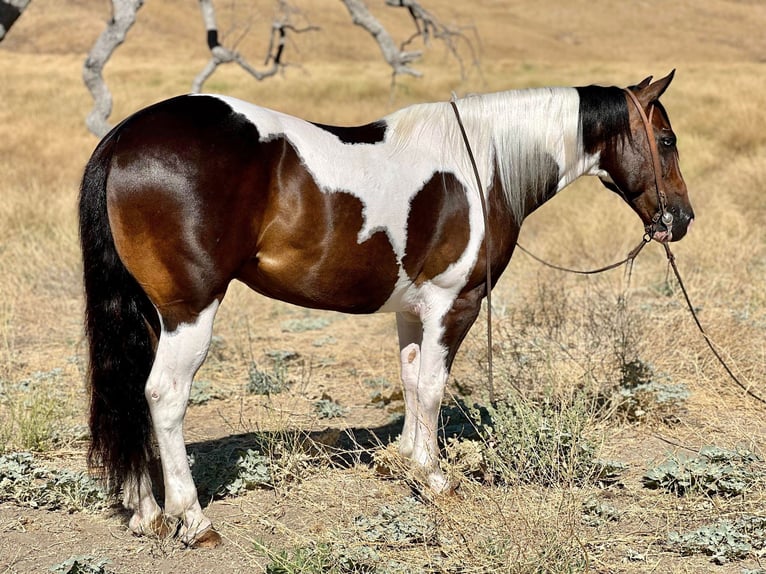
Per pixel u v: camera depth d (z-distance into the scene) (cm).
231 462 502
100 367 388
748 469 483
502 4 7188
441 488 450
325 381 670
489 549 381
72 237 988
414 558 388
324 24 5344
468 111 442
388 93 2897
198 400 617
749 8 7594
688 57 5900
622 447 536
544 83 3294
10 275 873
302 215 392
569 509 411
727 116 2003
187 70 3672
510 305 811
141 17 5328
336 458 518
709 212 1125
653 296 856
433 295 439
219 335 776
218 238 377
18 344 740
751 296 819
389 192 409
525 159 451
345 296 420
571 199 1331
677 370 651
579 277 929
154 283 379
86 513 445
